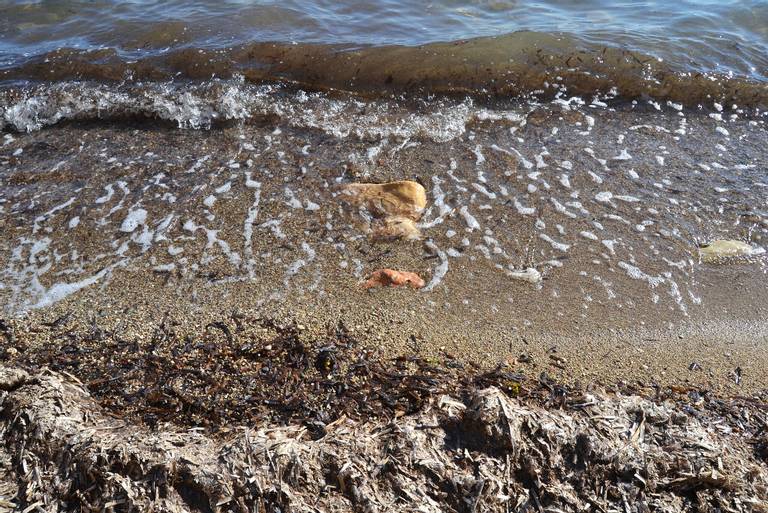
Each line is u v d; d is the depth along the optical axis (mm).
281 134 2359
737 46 2641
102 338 1759
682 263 1969
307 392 1658
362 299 1860
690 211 2098
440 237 2020
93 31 2734
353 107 2461
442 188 2160
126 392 1654
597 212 2092
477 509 1487
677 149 2303
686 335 1816
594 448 1539
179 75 2557
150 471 1493
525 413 1566
